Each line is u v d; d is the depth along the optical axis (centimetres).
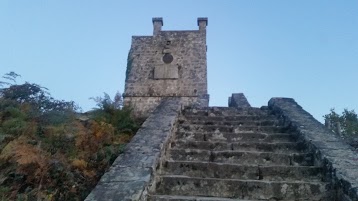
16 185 506
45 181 518
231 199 409
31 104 750
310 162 519
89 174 547
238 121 745
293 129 650
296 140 615
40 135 649
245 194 430
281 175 474
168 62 1759
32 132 627
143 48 1808
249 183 435
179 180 442
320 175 469
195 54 1772
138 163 431
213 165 486
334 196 418
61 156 566
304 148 564
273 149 575
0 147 566
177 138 639
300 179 469
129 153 468
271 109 876
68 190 516
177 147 587
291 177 471
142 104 1672
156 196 396
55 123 691
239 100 1191
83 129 662
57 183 521
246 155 536
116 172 404
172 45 1800
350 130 1374
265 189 430
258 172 477
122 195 345
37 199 472
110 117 834
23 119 664
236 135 639
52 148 601
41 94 799
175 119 696
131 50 1811
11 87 777
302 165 517
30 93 787
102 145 644
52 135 626
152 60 1772
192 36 1820
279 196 426
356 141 762
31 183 515
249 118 782
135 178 388
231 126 695
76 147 611
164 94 1681
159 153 478
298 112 745
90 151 616
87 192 520
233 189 433
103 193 350
